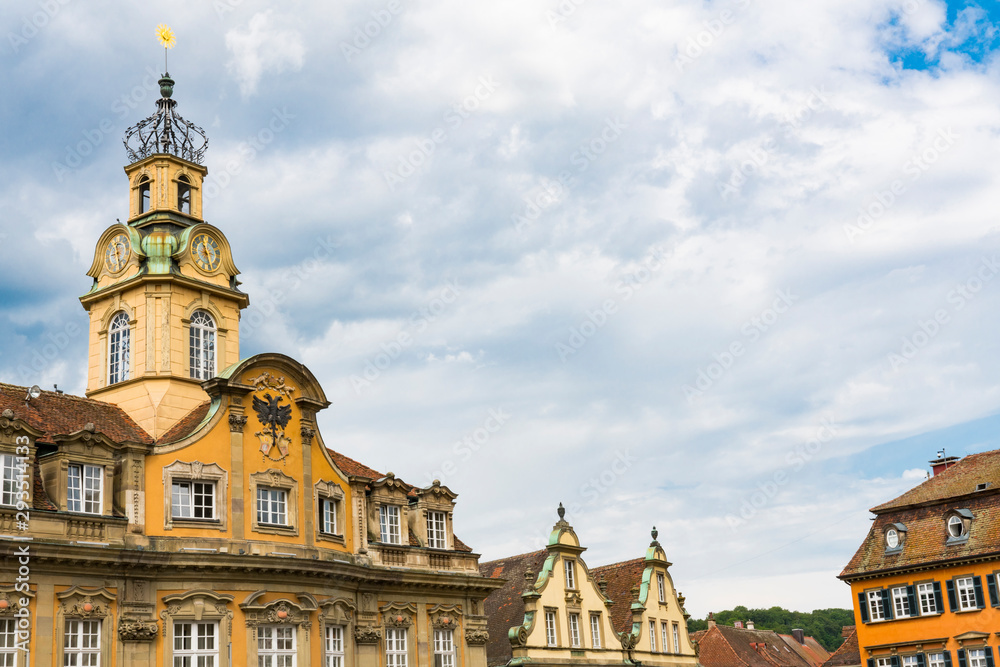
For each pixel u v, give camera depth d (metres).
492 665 58.25
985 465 72.50
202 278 50.91
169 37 53.78
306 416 47.44
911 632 68.81
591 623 63.16
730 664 92.19
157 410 46.56
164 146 53.28
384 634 49.22
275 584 43.31
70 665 37.72
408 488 52.69
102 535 39.34
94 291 50.81
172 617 40.25
